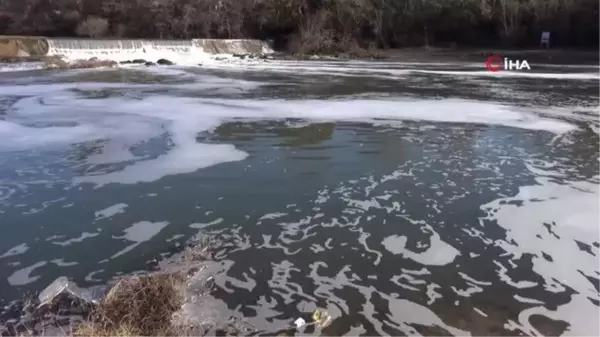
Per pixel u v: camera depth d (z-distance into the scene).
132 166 9.20
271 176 8.61
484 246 5.90
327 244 6.00
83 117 13.77
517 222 6.58
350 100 17.34
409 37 51.62
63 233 6.32
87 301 4.68
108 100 16.92
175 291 4.75
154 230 6.41
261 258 5.63
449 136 11.59
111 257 5.68
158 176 8.61
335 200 7.47
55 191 7.85
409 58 42.78
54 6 44.41
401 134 11.79
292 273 5.29
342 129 12.34
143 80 23.84
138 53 37.97
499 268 5.36
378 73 29.19
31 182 8.27
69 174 8.70
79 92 18.91
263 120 13.52
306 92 19.73
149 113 14.46
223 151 10.23
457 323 4.36
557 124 13.02
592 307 4.59
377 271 5.33
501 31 49.59
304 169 9.02
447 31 51.41
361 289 4.95
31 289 4.98
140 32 47.72
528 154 10.02
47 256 5.70
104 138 11.28
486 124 13.00
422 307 4.62
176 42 41.25
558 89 21.02
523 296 4.79
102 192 7.81
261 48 49.56
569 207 7.09
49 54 33.28
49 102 16.33
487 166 9.20
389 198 7.54
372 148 10.50
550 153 10.09
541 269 5.32
